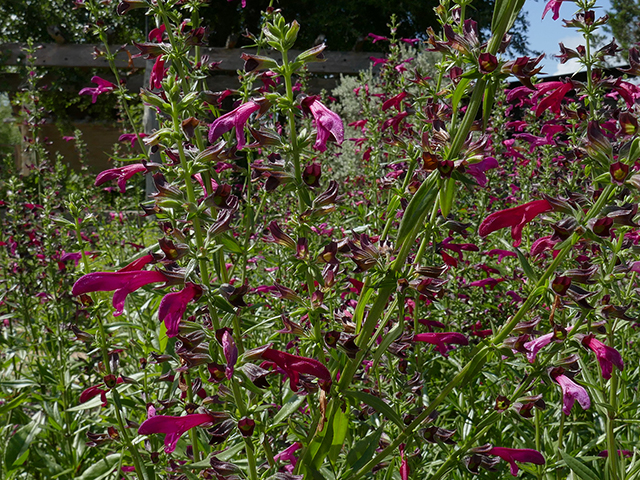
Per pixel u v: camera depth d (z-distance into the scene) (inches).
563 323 105.0
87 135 836.0
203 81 115.4
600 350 86.4
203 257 74.7
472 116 77.7
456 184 84.4
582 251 119.1
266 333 143.5
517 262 157.6
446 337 104.3
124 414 119.8
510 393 115.4
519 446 121.3
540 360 99.8
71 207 113.6
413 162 105.2
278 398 116.0
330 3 784.9
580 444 122.7
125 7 101.4
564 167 168.9
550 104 118.9
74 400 154.6
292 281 136.4
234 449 88.1
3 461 131.0
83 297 109.0
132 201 278.5
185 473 91.7
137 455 106.1
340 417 85.9
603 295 98.0
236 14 817.5
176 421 76.2
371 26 843.4
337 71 571.8
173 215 84.6
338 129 74.4
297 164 84.2
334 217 170.1
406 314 122.0
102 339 110.4
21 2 782.5
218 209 78.7
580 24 119.9
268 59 80.3
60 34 560.1
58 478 141.7
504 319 151.8
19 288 178.2
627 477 97.2
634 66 96.6
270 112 116.8
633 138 76.4
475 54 77.5
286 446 102.9
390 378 113.0
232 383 78.1
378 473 108.1
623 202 84.0
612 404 97.2
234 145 105.4
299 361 75.7
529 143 191.5
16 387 148.3
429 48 85.0
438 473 92.2
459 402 127.6
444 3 111.7
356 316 88.7
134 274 73.9
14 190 186.1
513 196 213.6
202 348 77.8
